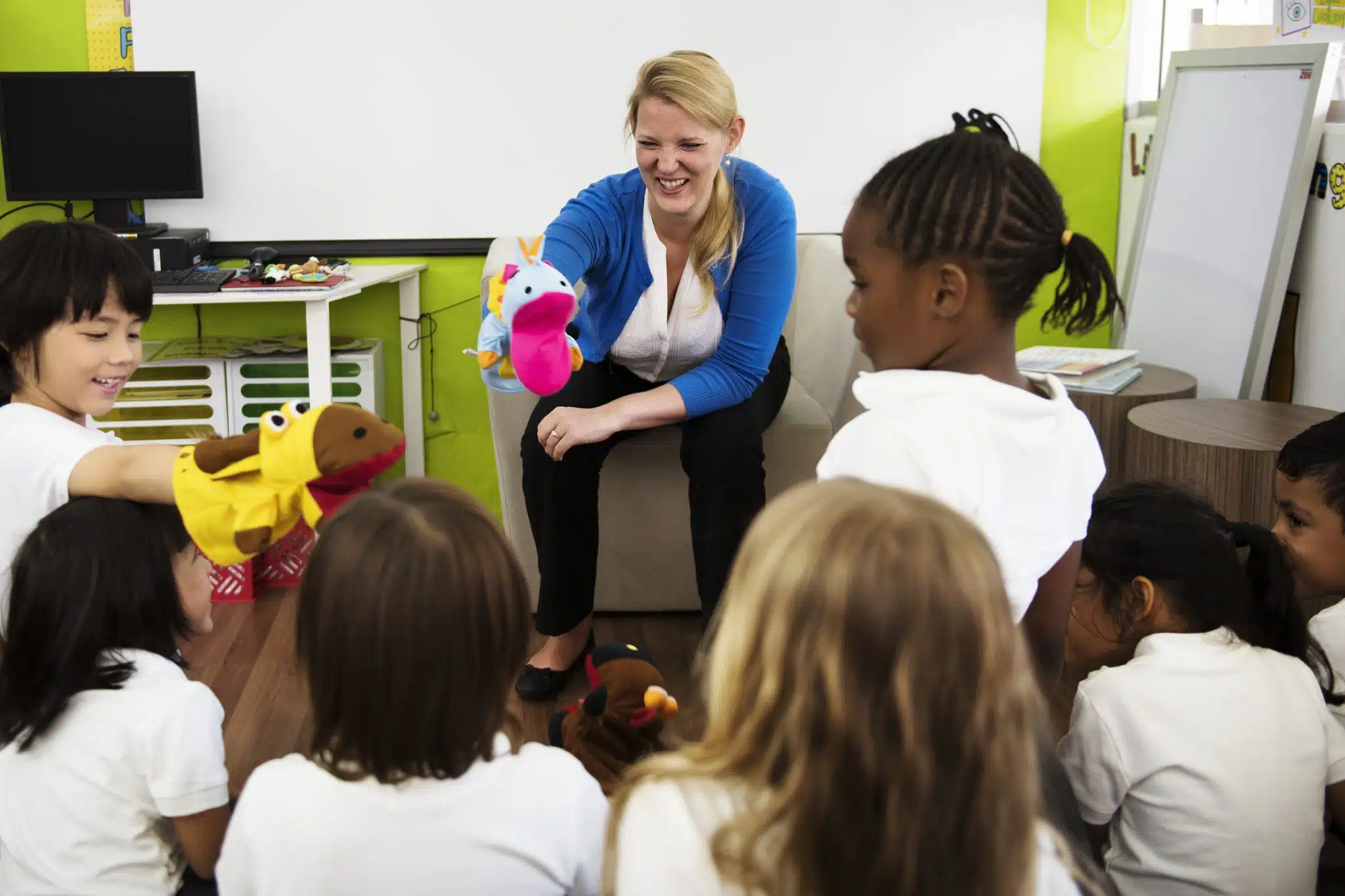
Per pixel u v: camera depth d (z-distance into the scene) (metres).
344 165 3.19
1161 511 1.40
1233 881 1.27
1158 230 3.03
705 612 2.25
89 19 3.13
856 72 3.22
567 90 3.18
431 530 0.93
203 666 2.40
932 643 0.70
